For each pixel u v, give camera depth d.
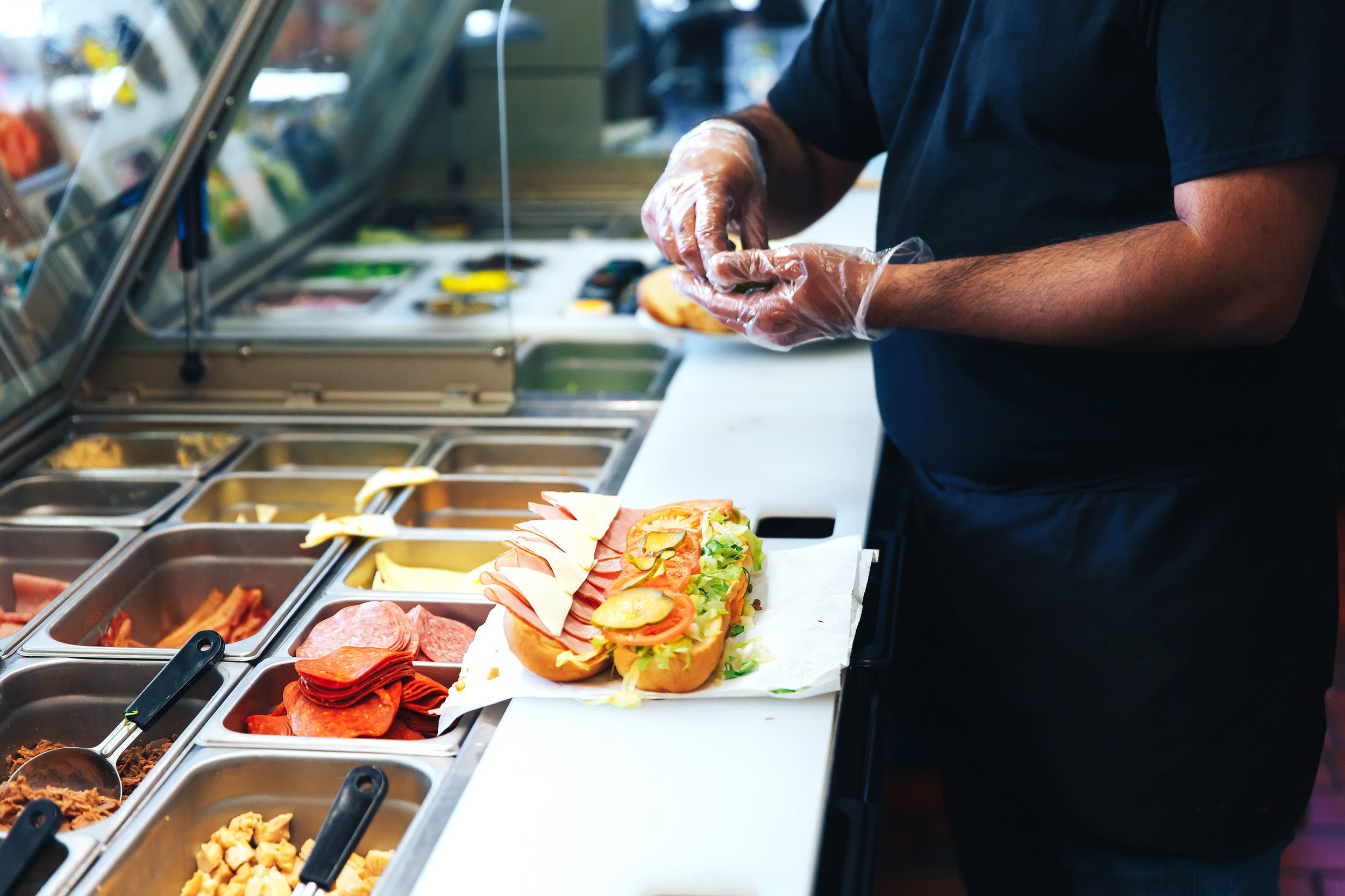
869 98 1.46
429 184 3.05
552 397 1.79
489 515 1.56
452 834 0.86
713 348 1.98
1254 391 1.19
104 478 1.55
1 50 1.28
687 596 1.02
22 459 1.59
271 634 1.18
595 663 1.01
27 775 1.02
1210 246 0.99
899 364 1.39
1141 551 1.23
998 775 1.43
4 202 1.35
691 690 1.01
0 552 1.42
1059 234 1.18
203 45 1.56
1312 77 0.95
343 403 1.76
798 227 1.61
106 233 1.58
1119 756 1.29
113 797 1.01
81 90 1.41
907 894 1.98
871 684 1.18
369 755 0.97
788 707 1.00
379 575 1.35
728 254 1.19
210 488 1.54
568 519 1.17
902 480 1.90
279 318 1.82
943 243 1.25
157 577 1.40
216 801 0.98
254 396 1.78
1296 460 1.23
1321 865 2.05
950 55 1.23
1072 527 1.27
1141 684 1.26
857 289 1.15
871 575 1.24
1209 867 1.32
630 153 3.10
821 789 0.90
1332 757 2.31
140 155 1.55
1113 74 1.09
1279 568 1.23
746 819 0.87
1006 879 1.49
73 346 1.69
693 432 1.61
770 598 1.12
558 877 0.82
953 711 1.49
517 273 2.34
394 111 2.90
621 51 3.23
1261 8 0.95
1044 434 1.26
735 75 4.16
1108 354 1.20
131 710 1.06
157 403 1.77
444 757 0.97
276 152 2.20
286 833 0.97
